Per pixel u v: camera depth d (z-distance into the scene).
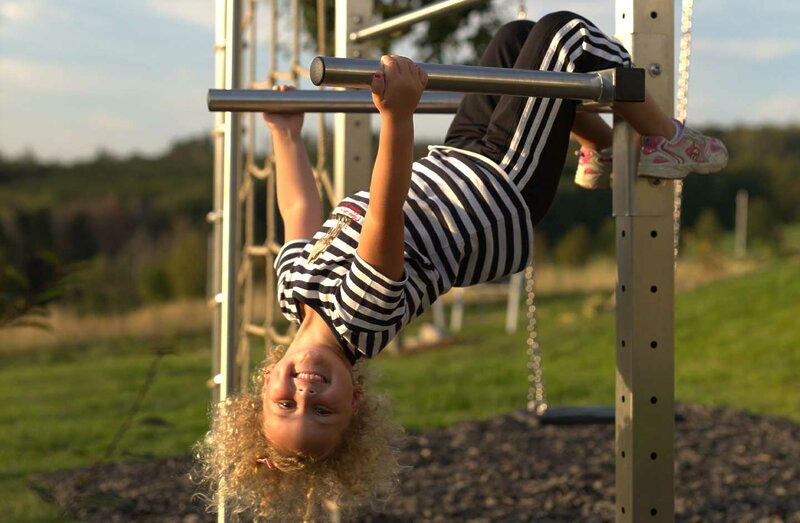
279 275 2.29
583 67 2.27
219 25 3.99
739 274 13.51
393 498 4.54
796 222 26.48
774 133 29.02
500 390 7.82
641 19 2.37
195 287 17.98
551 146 2.30
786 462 5.19
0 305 2.51
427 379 8.43
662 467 2.39
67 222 21.69
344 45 3.49
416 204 2.18
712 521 4.22
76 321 14.22
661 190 2.39
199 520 4.12
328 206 5.43
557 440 5.69
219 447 2.29
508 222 2.21
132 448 5.73
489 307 16.77
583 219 23.73
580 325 11.48
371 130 3.45
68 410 7.24
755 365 8.61
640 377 2.38
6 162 29.64
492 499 4.57
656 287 2.39
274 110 2.56
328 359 2.14
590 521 4.20
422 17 3.05
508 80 2.06
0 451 5.73
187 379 8.78
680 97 2.61
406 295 2.07
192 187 28.09
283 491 2.25
